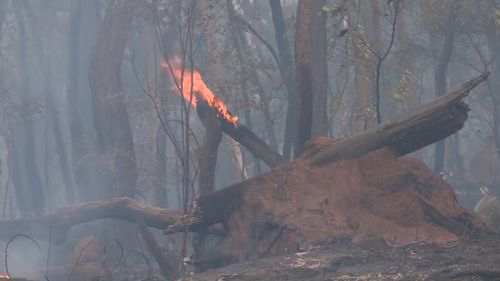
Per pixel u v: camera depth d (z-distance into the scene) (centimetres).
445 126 1784
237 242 1766
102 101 2883
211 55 2638
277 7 2786
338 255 1548
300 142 2053
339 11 2144
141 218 2047
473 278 1190
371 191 1750
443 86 3078
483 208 2116
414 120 1778
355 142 1800
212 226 1945
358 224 1689
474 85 1784
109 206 2088
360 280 1311
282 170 1803
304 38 2058
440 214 1723
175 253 2242
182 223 1830
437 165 3203
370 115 2300
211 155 2106
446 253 1531
